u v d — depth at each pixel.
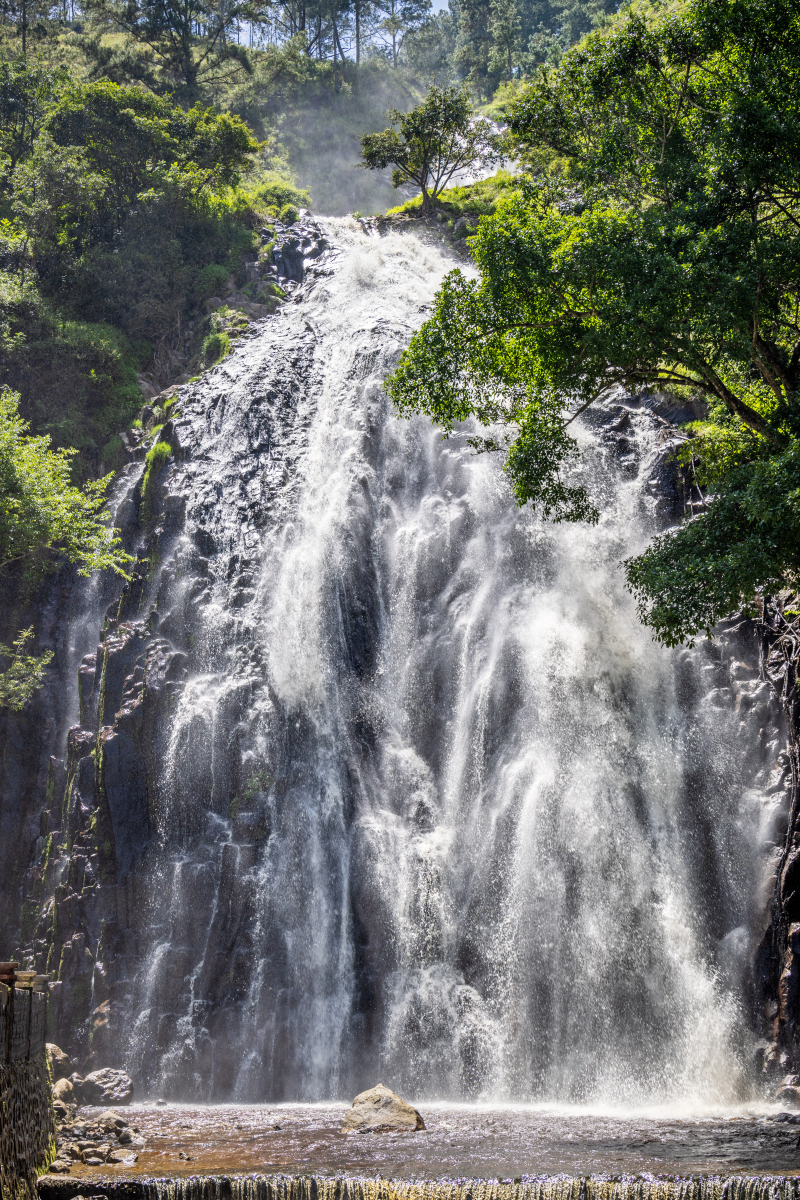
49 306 40.12
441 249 48.78
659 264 16.06
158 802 24.27
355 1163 12.48
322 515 29.39
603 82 19.27
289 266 46.12
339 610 27.14
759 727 22.47
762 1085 18.81
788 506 14.54
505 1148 13.52
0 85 55.25
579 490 19.97
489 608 26.95
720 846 21.80
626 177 19.78
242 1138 14.58
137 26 71.38
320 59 97.56
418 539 28.52
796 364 18.05
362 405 32.12
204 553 29.06
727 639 24.20
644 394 30.62
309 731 25.34
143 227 45.00
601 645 25.45
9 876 26.69
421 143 52.88
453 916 22.67
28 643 30.30
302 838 23.80
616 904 21.94
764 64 17.06
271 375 34.16
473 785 24.53
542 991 21.41
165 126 47.66
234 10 75.88
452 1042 21.03
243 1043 21.41
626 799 23.12
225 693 25.69
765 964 19.83
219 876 23.09
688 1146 13.69
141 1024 21.61
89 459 36.41
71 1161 12.74
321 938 22.89
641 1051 20.39
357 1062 21.30
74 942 22.78
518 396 21.02
